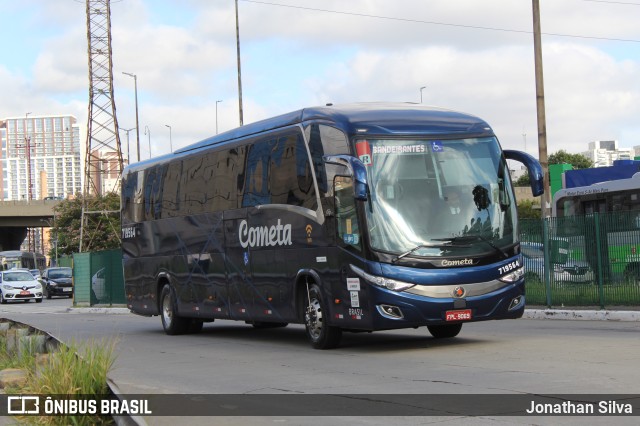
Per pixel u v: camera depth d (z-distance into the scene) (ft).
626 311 61.82
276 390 33.47
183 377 39.22
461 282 43.21
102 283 124.36
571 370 34.47
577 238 67.77
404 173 44.09
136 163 74.23
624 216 64.54
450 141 45.27
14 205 302.25
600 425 24.18
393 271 42.73
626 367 34.71
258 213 53.62
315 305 48.26
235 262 56.54
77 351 31.32
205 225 60.64
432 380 33.81
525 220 71.77
